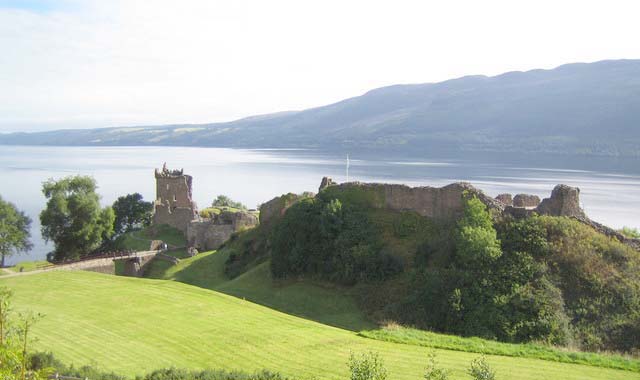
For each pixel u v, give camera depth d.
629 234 52.75
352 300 47.44
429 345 32.91
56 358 28.77
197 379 24.41
